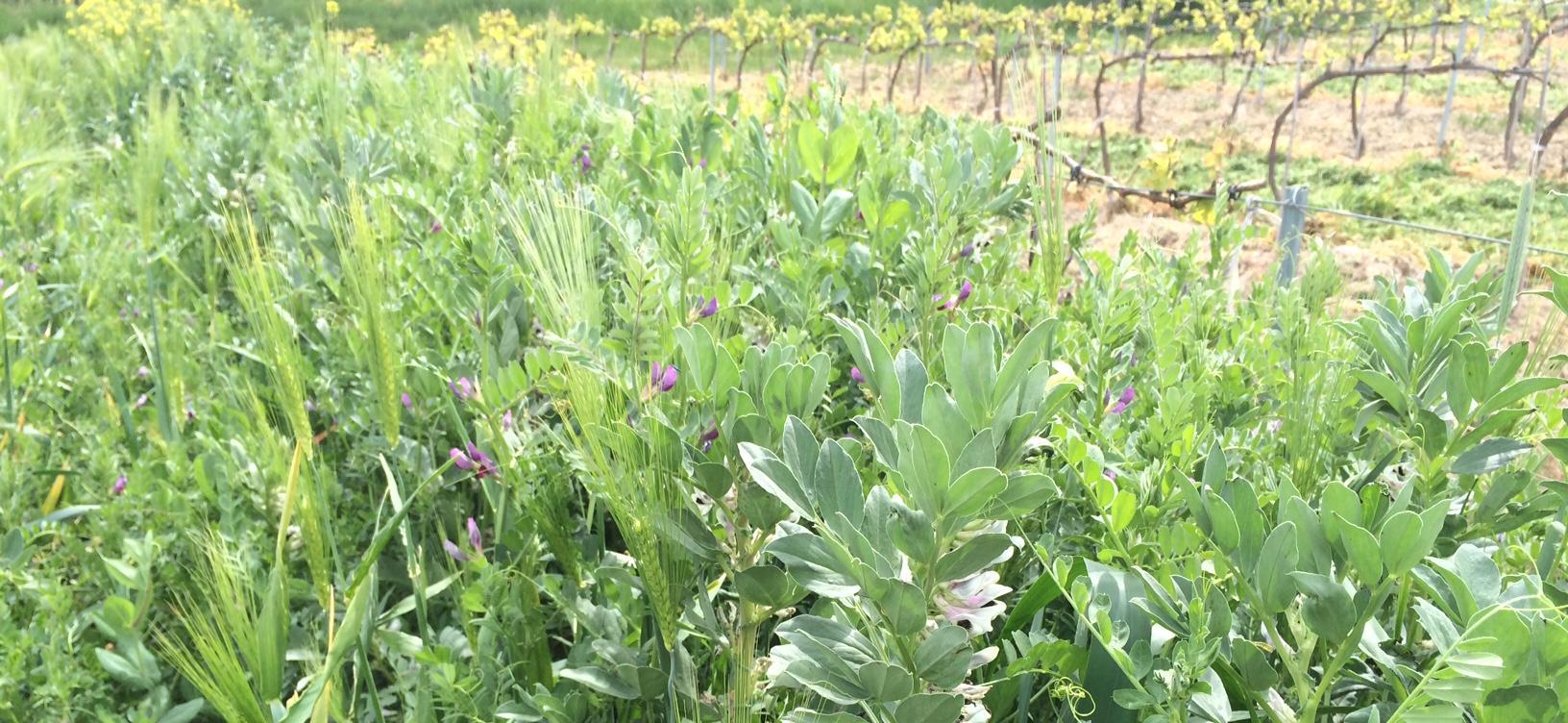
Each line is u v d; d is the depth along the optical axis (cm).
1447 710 114
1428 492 170
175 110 477
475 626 207
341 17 2602
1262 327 284
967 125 439
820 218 310
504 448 204
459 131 448
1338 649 130
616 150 409
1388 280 214
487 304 242
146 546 202
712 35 1792
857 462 191
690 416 170
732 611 177
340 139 386
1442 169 1402
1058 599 199
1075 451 173
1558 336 198
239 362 314
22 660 194
